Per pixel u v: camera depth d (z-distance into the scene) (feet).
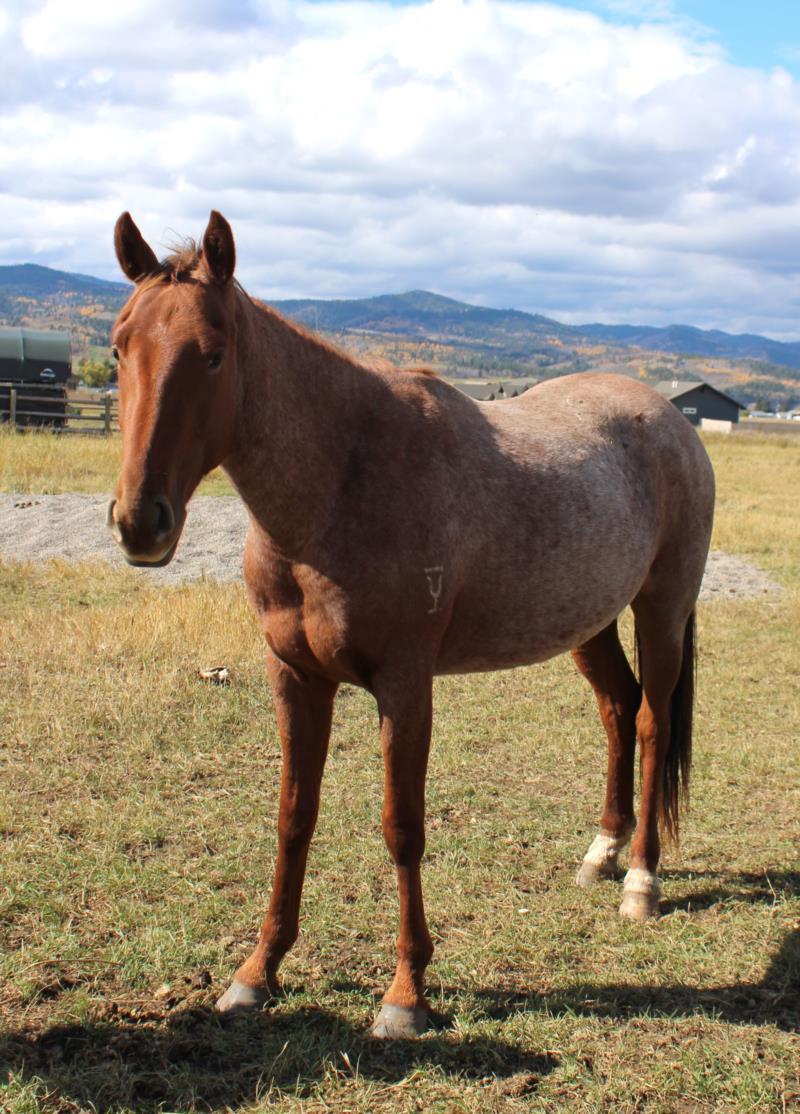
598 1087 8.87
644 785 13.21
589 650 13.91
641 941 11.74
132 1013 9.80
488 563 10.82
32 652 21.01
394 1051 9.46
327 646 9.80
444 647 11.02
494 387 125.29
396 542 9.70
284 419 9.48
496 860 13.73
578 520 11.69
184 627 23.17
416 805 10.03
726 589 33.53
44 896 11.76
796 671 23.77
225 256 8.63
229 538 35.58
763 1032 9.86
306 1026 9.82
